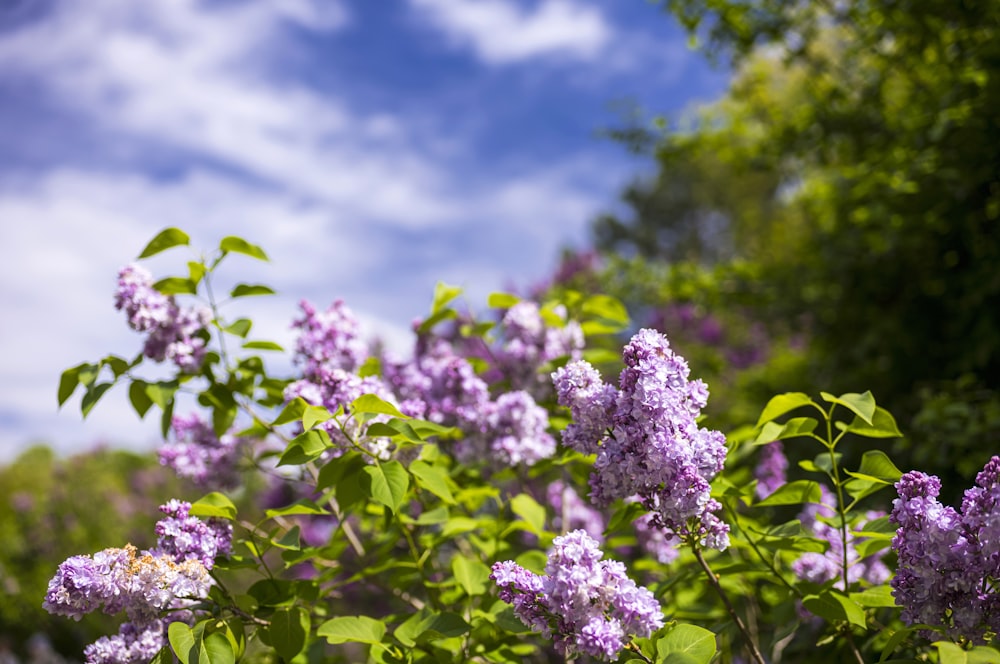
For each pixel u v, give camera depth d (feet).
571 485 5.31
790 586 3.42
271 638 3.32
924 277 6.93
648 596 2.79
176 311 4.06
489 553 4.04
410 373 4.67
